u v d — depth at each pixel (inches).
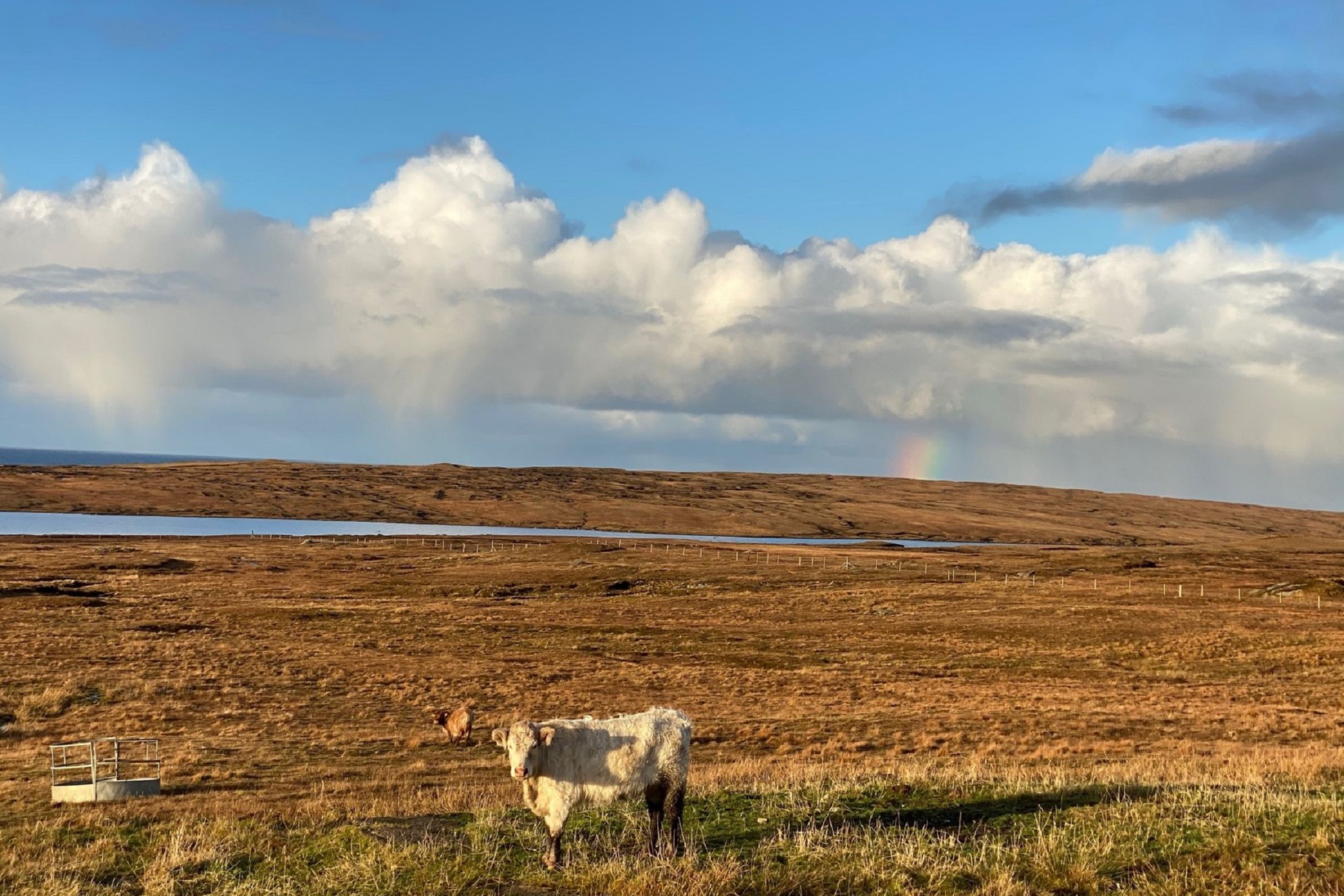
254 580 3740.2
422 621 2753.4
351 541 5620.1
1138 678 1994.3
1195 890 425.7
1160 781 802.2
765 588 3666.3
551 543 5654.5
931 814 609.9
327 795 928.9
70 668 1835.6
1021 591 3366.1
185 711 1509.6
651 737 518.3
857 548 6230.3
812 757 1203.2
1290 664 2087.8
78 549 4650.6
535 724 502.9
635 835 559.5
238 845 572.1
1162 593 3292.3
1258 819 525.3
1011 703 1680.6
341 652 2188.7
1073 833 524.4
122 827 690.8
